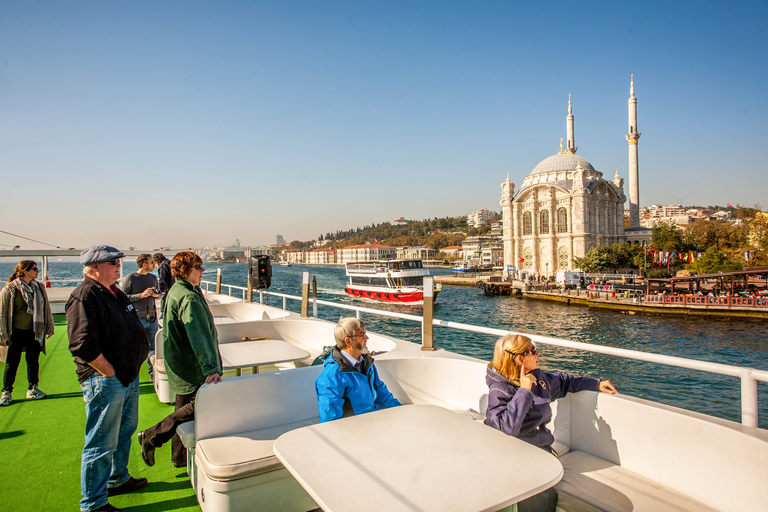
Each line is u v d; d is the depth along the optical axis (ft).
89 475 9.23
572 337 113.80
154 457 11.53
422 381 12.40
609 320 139.03
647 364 80.79
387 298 163.02
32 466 11.84
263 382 10.30
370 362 9.65
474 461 5.98
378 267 179.32
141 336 10.23
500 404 8.45
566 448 9.25
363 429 7.09
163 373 16.85
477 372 11.50
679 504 7.07
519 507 7.18
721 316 131.95
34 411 15.98
